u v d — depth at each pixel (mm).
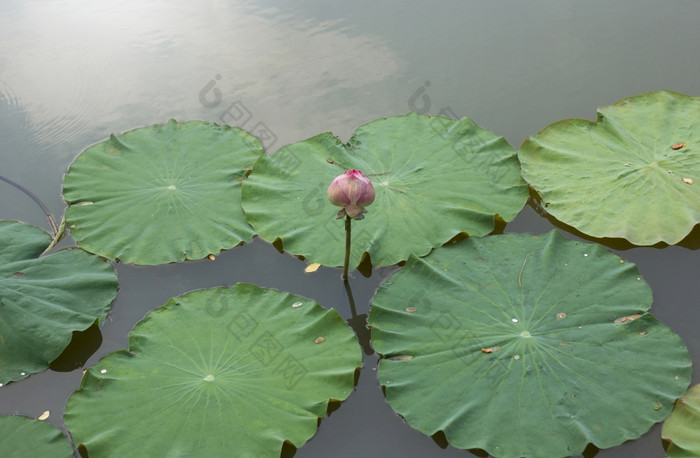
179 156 3525
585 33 4363
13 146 3771
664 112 3531
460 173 3330
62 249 3082
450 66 4160
